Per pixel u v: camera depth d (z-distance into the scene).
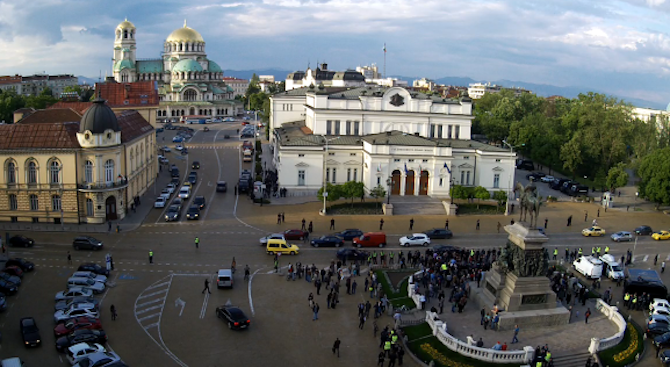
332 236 94.00
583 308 70.88
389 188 117.81
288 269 79.25
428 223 109.44
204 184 141.88
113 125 101.94
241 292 72.81
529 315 64.19
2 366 47.97
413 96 143.50
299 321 65.12
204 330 61.88
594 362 57.03
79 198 101.12
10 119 193.12
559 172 171.25
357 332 63.12
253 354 57.22
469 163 132.62
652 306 71.31
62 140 99.12
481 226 108.88
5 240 89.44
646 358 60.50
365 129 139.12
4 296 66.75
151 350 56.94
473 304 70.88
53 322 61.81
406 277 80.06
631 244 101.75
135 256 84.81
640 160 149.12
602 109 158.00
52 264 79.75
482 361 56.28
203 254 87.12
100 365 50.03
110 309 65.31
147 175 133.12
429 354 57.62
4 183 99.44
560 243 100.75
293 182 128.62
